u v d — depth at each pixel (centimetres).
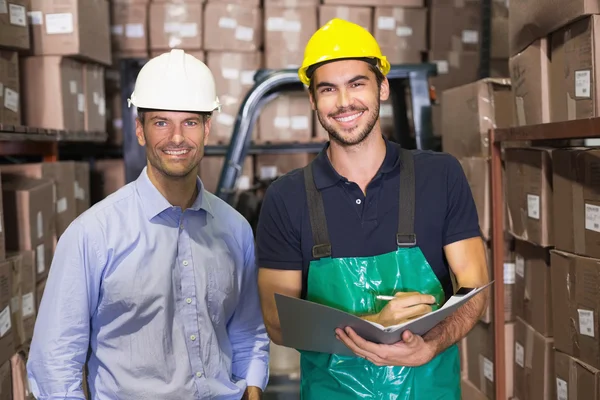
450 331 152
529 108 227
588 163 195
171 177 142
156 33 412
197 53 418
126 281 140
